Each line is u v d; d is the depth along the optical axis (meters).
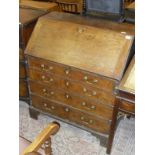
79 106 1.94
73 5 3.03
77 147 2.03
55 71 1.87
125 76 1.60
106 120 1.85
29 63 1.97
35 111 2.25
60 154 1.96
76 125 2.07
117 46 1.66
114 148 2.01
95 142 2.08
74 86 1.86
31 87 2.13
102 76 1.65
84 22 1.87
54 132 1.24
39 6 2.32
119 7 1.87
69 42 1.80
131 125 2.25
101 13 1.95
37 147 1.12
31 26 2.01
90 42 1.74
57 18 1.95
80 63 1.72
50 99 2.08
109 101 1.74
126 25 1.84
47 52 1.85
